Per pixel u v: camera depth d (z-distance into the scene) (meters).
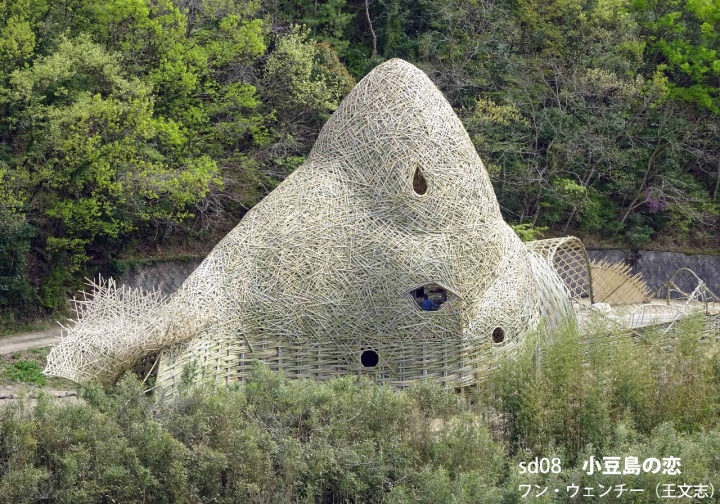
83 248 57.97
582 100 74.75
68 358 38.69
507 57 75.44
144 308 41.44
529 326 45.66
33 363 48.66
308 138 68.25
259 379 36.34
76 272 59.59
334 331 42.12
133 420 33.41
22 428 31.77
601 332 39.09
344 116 44.62
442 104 44.94
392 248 42.56
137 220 61.84
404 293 42.59
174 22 60.59
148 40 59.12
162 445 31.69
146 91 54.16
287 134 65.06
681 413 38.62
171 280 62.19
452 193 43.78
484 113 71.75
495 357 44.19
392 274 42.41
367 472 33.03
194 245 64.44
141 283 60.94
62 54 52.59
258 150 65.56
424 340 42.91
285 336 41.81
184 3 63.84
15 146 56.56
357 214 43.00
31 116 51.84
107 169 53.69
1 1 53.56
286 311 41.78
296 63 64.44
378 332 42.41
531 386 36.69
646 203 77.56
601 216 76.38
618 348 38.88
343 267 42.28
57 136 51.69
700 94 74.69
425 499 31.41
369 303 42.31
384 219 43.06
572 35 77.38
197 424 33.25
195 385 37.22
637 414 38.09
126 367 39.47
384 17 79.31
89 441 32.12
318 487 32.81
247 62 63.59
